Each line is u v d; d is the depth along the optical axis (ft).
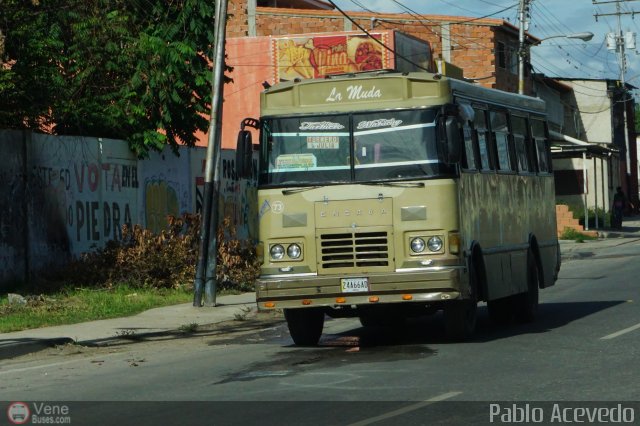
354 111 54.08
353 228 53.26
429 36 199.93
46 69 98.48
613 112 272.72
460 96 56.29
